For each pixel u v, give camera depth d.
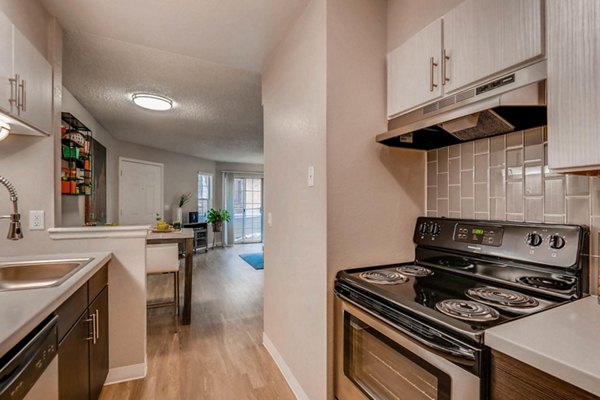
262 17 1.85
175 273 3.01
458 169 1.61
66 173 2.64
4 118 1.45
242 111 4.01
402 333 1.08
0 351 0.75
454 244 1.52
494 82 1.13
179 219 7.03
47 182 1.84
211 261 6.25
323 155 1.55
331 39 1.55
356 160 1.61
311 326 1.69
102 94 3.40
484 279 1.38
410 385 1.05
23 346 0.89
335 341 1.52
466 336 0.85
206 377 2.07
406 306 1.09
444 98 1.33
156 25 1.94
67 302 1.27
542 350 0.69
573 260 1.08
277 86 2.22
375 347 1.24
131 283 2.05
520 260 1.24
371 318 1.26
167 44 2.16
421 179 1.80
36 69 1.62
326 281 1.54
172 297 3.85
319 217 1.60
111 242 2.01
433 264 1.63
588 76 0.85
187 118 4.31
